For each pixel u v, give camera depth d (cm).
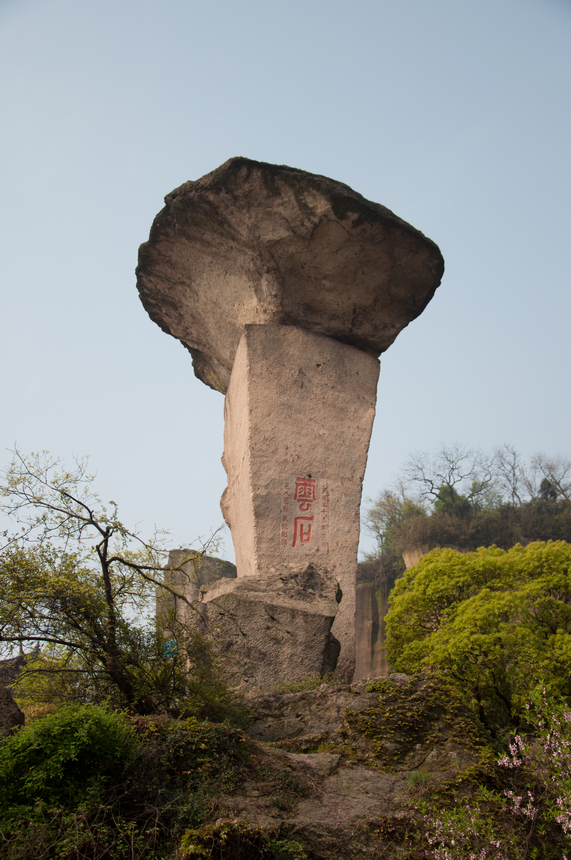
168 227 1017
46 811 325
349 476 988
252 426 957
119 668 472
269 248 973
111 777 352
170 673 499
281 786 387
